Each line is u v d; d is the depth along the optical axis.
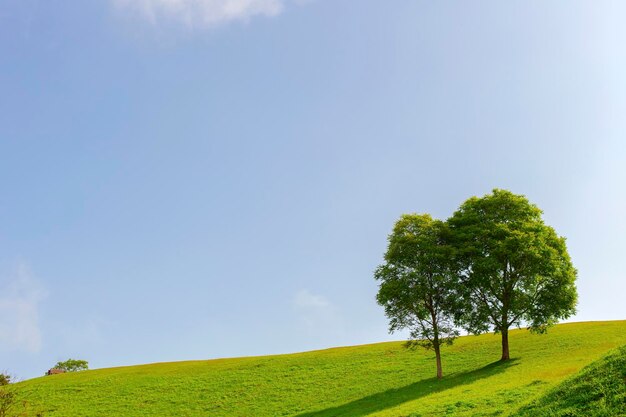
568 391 26.44
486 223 59.00
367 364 71.06
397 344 85.44
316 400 56.38
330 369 71.00
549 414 24.55
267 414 54.00
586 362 45.72
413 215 58.53
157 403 64.31
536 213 60.22
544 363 50.94
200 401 63.31
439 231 58.00
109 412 62.06
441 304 56.03
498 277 56.53
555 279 56.59
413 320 55.62
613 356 28.22
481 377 49.22
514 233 55.69
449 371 59.50
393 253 56.31
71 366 153.50
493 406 32.78
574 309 56.53
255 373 74.31
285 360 82.06
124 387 73.50
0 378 41.94
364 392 55.84
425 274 55.62
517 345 68.62
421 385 52.50
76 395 70.75
